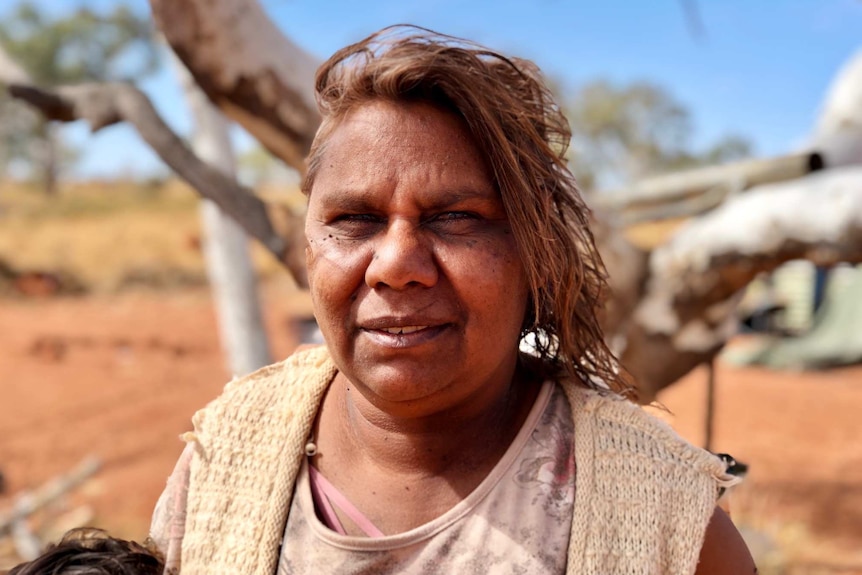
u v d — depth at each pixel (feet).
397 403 4.02
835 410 39.40
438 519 4.12
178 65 17.15
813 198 11.98
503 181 4.01
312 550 4.27
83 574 4.83
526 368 4.72
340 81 4.22
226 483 4.63
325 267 4.04
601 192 17.94
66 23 111.75
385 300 3.90
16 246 90.38
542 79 4.63
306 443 4.60
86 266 87.35
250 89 9.16
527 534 4.04
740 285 13.23
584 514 4.04
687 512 4.06
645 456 4.15
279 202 9.88
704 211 16.42
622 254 13.32
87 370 46.98
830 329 49.11
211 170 9.98
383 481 4.34
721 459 4.44
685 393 43.55
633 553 3.99
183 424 35.58
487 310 3.96
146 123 9.82
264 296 73.67
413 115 3.98
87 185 148.46
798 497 26.35
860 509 25.20
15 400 39.91
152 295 80.07
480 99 3.92
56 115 10.52
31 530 21.53
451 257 3.90
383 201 3.93
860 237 11.47
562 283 4.37
